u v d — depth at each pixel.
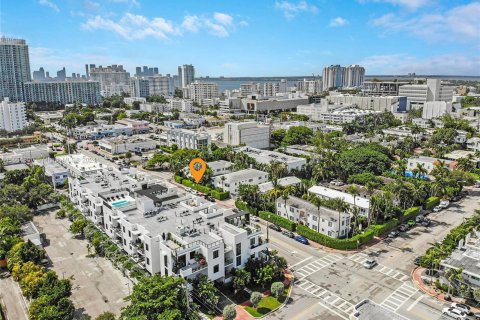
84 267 96.50
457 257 90.00
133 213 104.69
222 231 89.56
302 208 121.44
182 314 67.69
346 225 113.75
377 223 120.19
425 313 78.25
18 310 79.88
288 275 93.19
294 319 76.31
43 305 69.94
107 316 68.12
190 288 78.00
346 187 152.12
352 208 119.94
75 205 136.25
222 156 198.00
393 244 110.44
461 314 76.06
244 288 85.62
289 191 134.25
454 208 139.50
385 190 131.00
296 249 107.44
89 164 164.62
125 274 92.12
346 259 101.62
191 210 106.88
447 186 146.75
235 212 104.31
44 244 109.25
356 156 171.88
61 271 94.25
